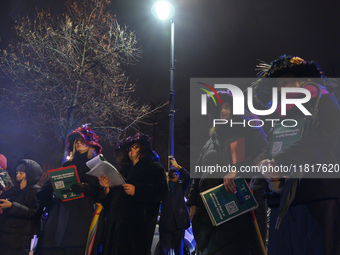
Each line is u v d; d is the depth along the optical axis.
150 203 3.53
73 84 13.77
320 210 1.55
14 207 3.92
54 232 3.43
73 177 3.57
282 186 1.71
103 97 14.57
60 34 14.04
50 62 13.77
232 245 2.30
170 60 8.12
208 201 2.37
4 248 3.84
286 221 1.74
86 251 3.32
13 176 4.40
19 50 13.34
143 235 3.34
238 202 2.33
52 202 3.76
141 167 3.71
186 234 5.12
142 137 3.92
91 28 14.09
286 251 1.71
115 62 14.81
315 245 1.55
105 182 3.34
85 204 3.53
